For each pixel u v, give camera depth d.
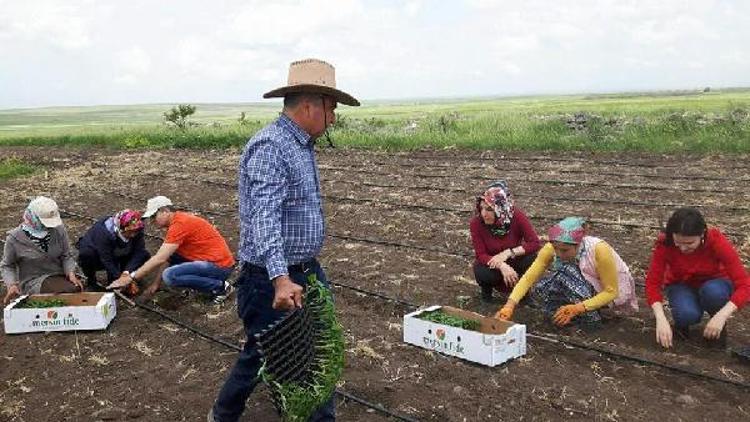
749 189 13.32
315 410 3.82
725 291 5.64
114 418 4.84
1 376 5.54
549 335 6.06
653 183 14.48
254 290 3.84
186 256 7.18
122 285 7.05
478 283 6.89
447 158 20.00
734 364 5.45
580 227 5.88
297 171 3.74
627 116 25.94
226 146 25.44
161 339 6.24
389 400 4.94
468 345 5.49
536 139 21.66
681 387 5.11
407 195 13.62
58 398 5.16
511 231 6.61
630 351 5.69
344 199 13.08
